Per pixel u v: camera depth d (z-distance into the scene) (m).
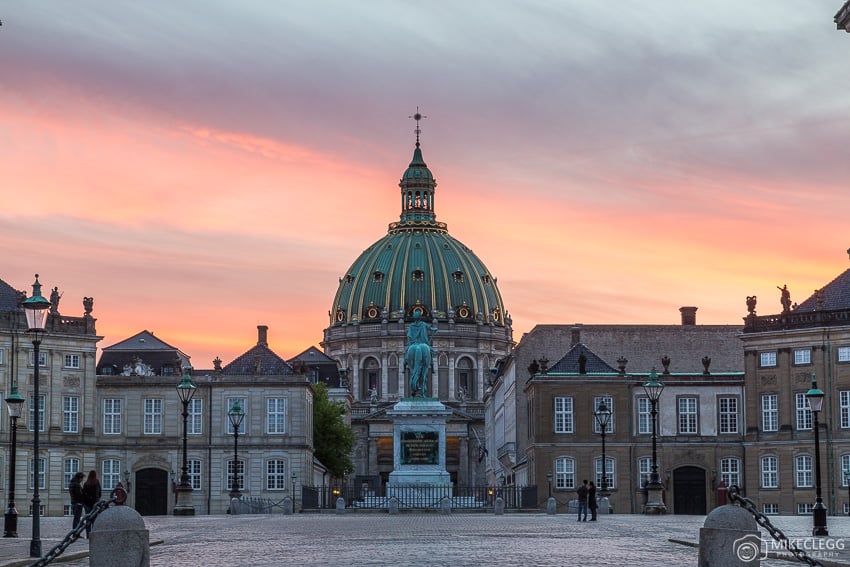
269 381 128.88
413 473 103.38
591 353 116.69
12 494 53.16
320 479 154.25
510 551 39.03
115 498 29.56
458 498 104.00
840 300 110.75
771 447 110.56
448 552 38.56
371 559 35.34
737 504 29.56
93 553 28.28
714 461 113.81
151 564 34.31
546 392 113.19
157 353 154.12
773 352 111.12
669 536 49.06
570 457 112.62
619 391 113.19
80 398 123.69
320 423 164.38
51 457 121.31
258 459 128.12
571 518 77.75
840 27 46.62
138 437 126.81
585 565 32.91
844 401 107.56
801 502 108.81
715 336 136.75
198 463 127.69
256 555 37.88
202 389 128.38
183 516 82.81
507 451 147.75
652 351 135.62
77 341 123.25
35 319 45.59
